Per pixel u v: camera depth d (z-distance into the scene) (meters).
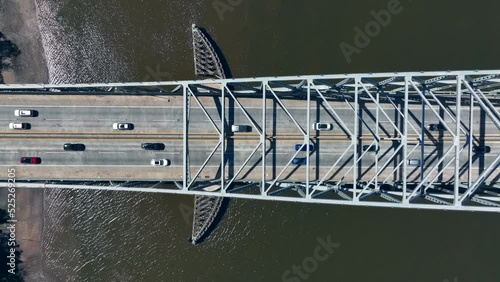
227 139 59.72
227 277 65.75
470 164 49.09
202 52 64.44
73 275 66.44
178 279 65.69
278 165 59.94
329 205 64.94
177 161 59.84
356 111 50.53
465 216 63.53
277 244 65.62
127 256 66.12
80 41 65.94
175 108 59.56
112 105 59.06
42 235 66.25
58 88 59.00
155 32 65.81
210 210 65.19
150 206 65.88
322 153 59.84
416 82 54.09
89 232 66.44
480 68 62.38
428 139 58.97
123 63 65.81
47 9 65.75
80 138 58.97
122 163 59.38
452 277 63.16
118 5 65.94
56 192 66.44
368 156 59.75
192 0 65.56
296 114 59.84
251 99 59.69
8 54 65.31
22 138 58.62
